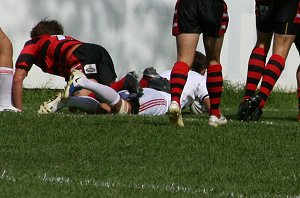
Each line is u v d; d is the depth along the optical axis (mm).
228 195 18500
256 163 22344
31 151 23094
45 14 50719
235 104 49812
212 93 27406
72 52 33375
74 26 51219
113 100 32844
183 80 26266
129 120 28703
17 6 50312
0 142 24250
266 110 44969
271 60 30641
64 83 51312
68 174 20328
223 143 24688
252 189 19234
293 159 23172
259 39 32156
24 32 50469
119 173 20609
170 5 52781
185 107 37125
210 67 27312
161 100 34719
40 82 51031
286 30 30344
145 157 22750
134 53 52344
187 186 19359
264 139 25516
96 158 22438
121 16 52031
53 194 18094
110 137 25125
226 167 21672
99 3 51594
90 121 27812
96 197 17891
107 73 33844
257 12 31531
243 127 27281
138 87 34344
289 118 37531
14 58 50469
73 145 24031
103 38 51750
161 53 52781
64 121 27500
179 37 26375
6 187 18625
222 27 26547
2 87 32125
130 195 18156
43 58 33500
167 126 26734
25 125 26672
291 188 19500
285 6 30172
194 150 23750
